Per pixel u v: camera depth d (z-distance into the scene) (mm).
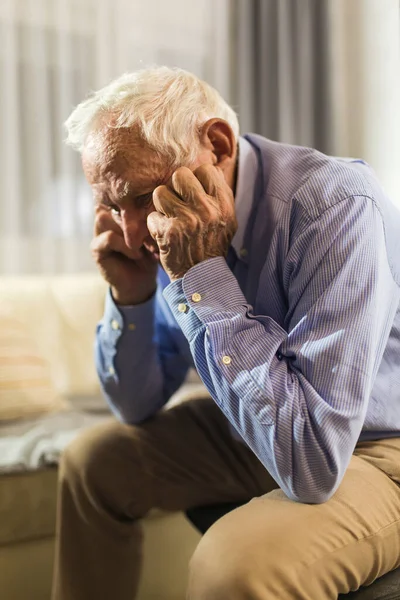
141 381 1143
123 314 1109
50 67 2326
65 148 2338
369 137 2432
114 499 1060
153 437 1119
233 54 2650
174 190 838
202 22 2588
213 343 794
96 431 1125
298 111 2629
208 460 1126
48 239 2312
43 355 1939
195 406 1199
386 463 852
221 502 1154
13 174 2244
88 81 2385
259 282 917
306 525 742
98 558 1064
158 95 883
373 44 2385
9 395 1711
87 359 2012
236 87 2643
